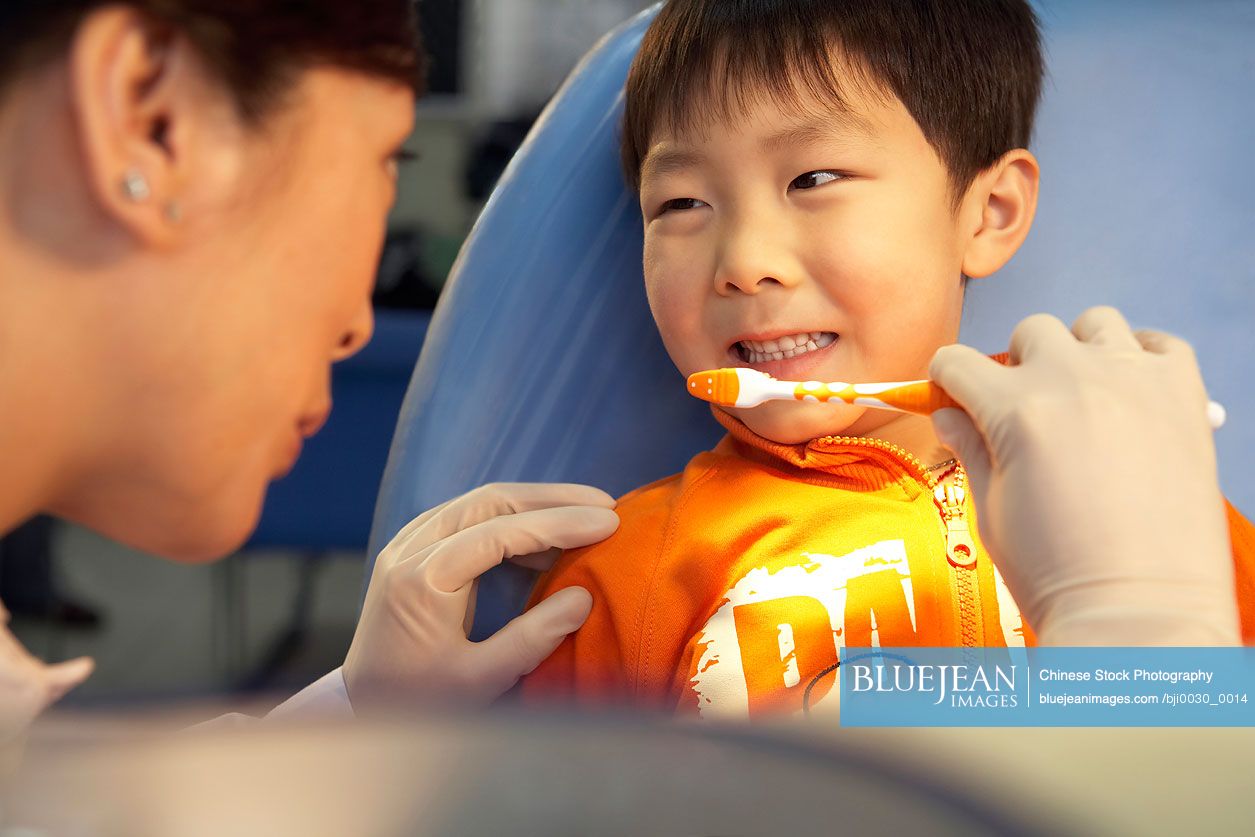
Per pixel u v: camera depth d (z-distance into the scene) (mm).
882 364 646
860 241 625
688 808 111
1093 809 137
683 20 675
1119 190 793
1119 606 405
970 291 782
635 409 745
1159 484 430
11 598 1703
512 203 763
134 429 383
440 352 745
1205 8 822
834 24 640
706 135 647
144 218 339
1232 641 395
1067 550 424
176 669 1542
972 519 624
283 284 383
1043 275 786
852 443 627
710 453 707
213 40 335
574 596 637
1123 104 803
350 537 1490
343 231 394
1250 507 762
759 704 578
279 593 1864
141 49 327
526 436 730
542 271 742
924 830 108
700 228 657
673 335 672
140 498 408
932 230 659
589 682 627
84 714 133
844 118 630
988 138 706
